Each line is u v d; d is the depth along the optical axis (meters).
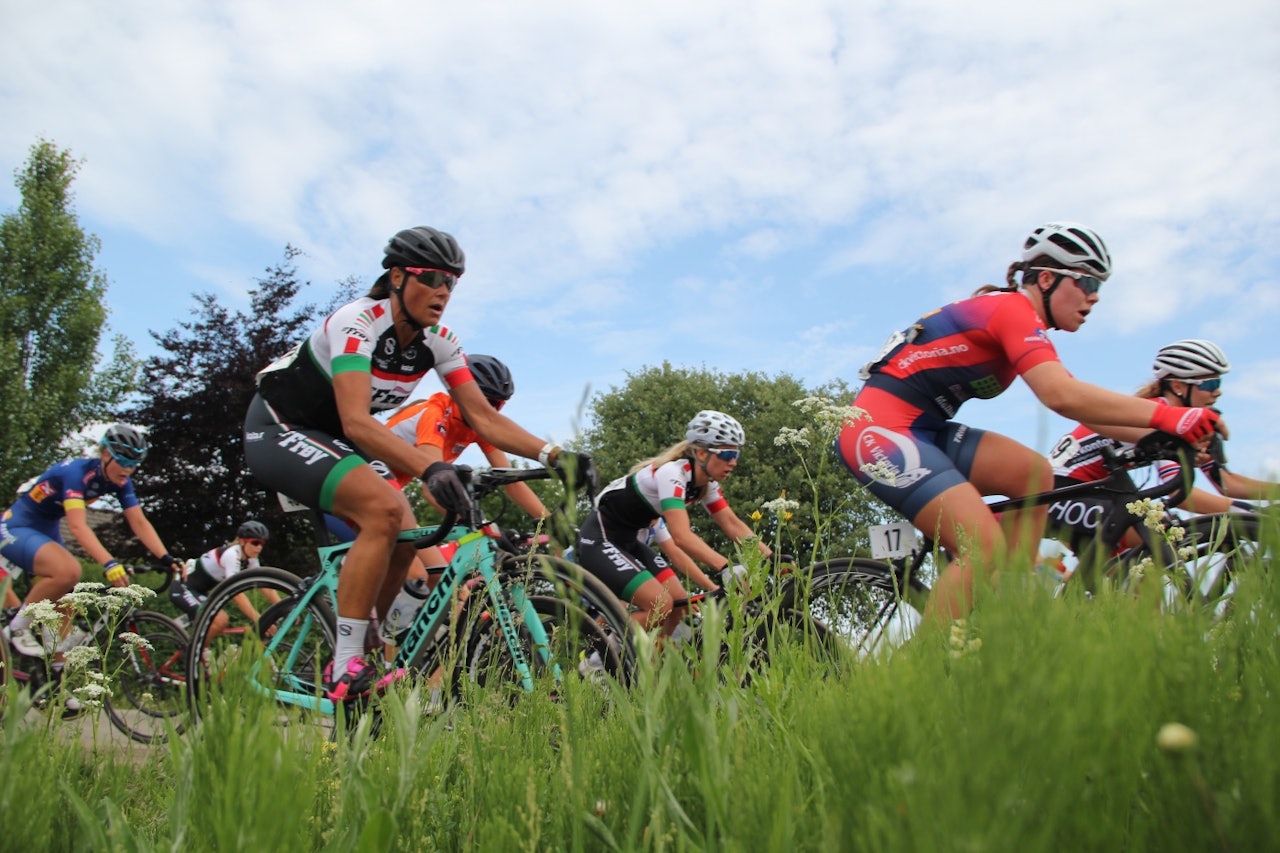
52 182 23.81
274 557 19.22
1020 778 0.57
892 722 0.75
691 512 20.88
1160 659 0.81
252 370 19.36
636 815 1.00
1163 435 3.08
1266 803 0.65
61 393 22.08
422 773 1.41
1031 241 3.44
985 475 3.46
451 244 3.42
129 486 6.49
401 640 3.55
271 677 1.00
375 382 3.55
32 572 5.84
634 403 28.94
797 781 0.96
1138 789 0.76
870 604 1.62
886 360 3.53
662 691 1.04
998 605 0.66
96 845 1.12
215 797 0.87
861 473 3.39
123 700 5.10
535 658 2.90
